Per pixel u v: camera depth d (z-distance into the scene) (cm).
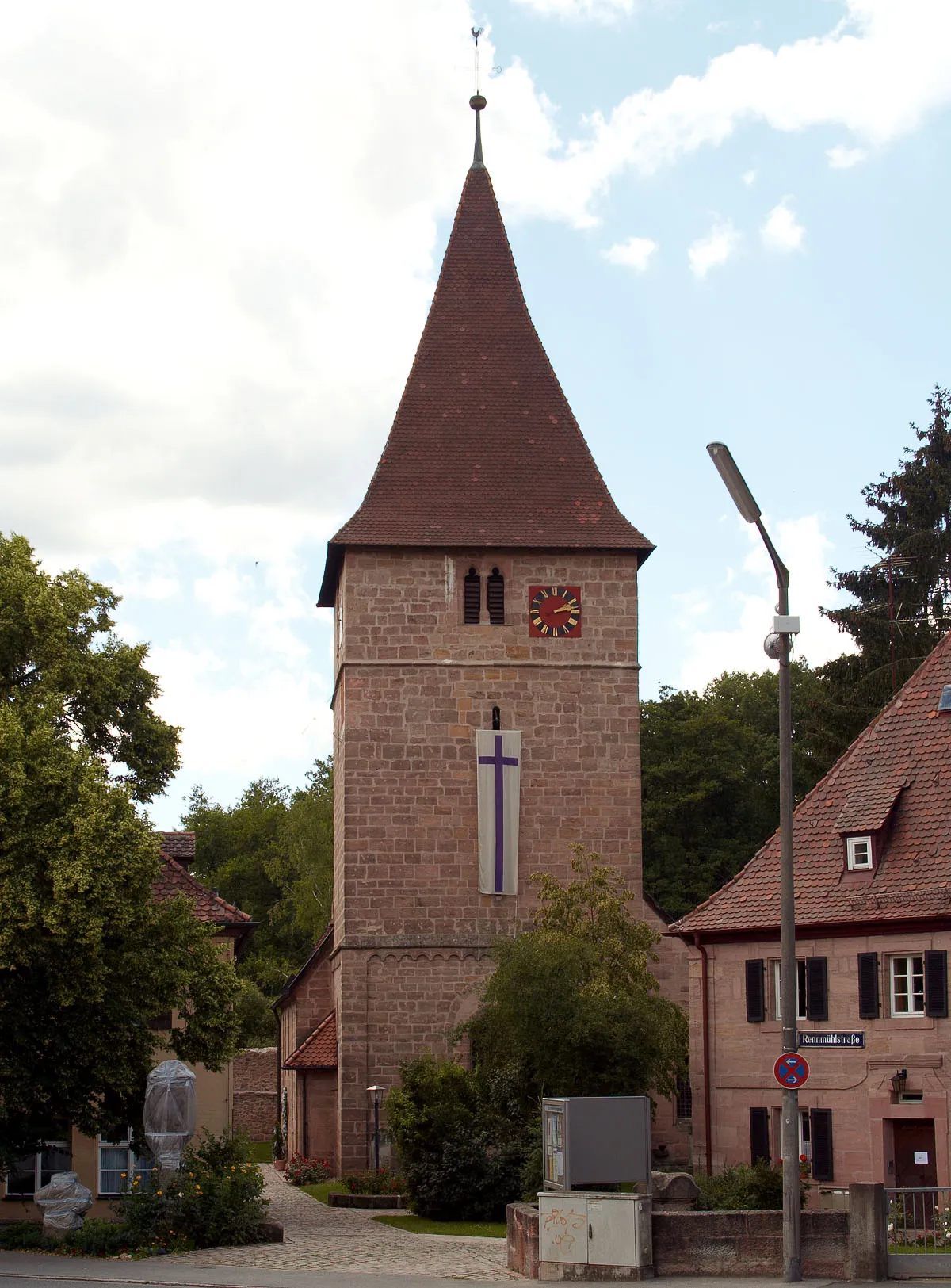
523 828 4950
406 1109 4025
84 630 3859
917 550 5962
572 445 5222
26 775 3198
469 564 5053
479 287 5378
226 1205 3120
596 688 5025
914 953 3547
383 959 4850
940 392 6269
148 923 3344
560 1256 2470
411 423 5194
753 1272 2431
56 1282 2428
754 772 7525
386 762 4947
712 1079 3925
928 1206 2533
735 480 2388
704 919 3962
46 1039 3225
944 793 3697
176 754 3944
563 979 3841
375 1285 2394
